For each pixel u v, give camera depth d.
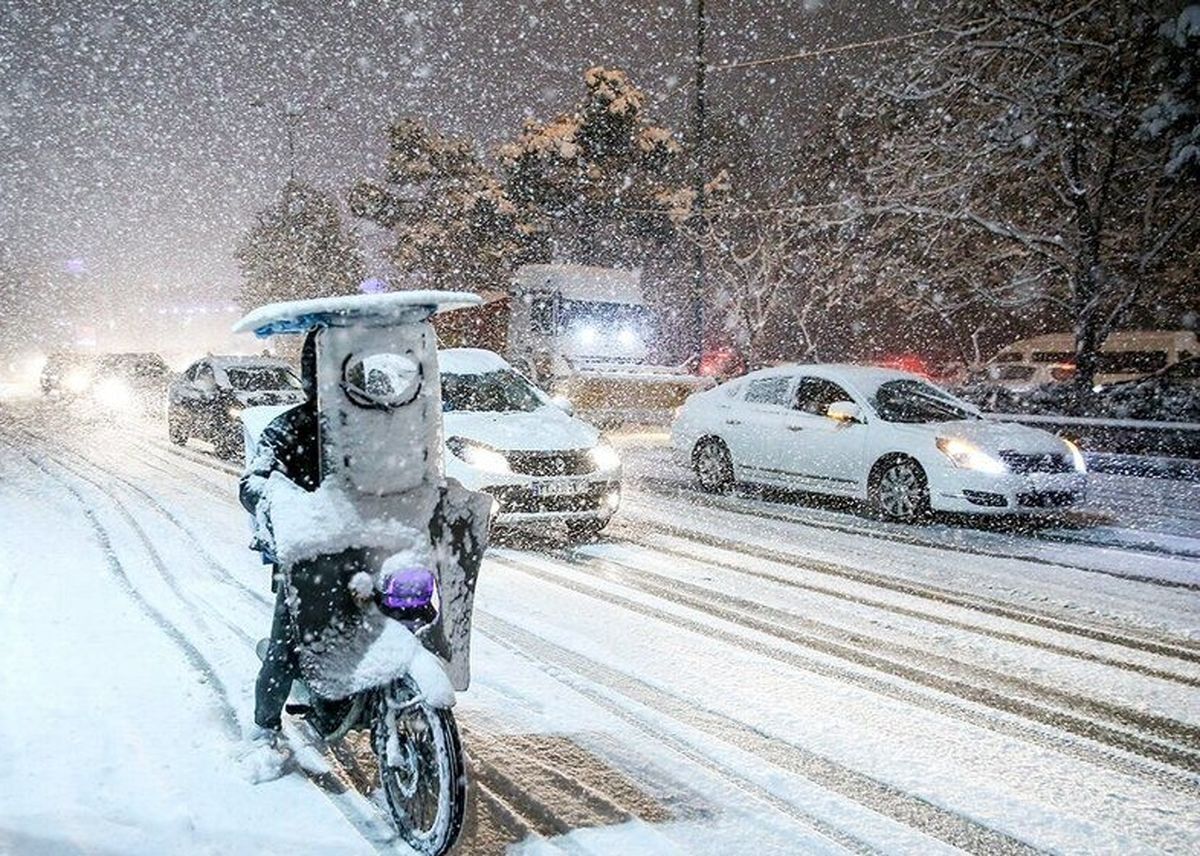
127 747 3.92
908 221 21.08
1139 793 3.80
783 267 27.62
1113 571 7.61
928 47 19.42
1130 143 18.19
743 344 28.52
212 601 6.19
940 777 3.90
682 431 12.19
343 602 3.26
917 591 6.95
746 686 4.93
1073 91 18.38
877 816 3.56
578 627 5.95
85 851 3.12
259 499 3.54
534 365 20.69
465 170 37.62
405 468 3.37
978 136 19.31
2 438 17.53
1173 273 19.70
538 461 8.20
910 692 4.88
